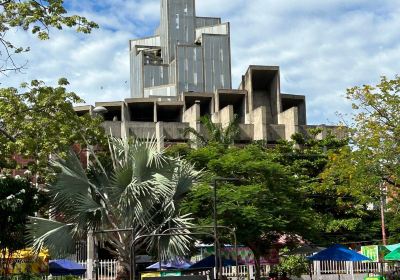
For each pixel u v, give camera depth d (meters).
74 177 24.25
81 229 24.16
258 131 62.62
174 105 69.81
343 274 36.41
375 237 42.19
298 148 49.59
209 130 44.03
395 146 26.88
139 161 24.20
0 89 23.23
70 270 31.53
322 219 37.66
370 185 27.34
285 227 26.75
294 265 34.56
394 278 29.72
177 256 23.44
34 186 24.34
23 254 25.61
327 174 28.53
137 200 23.73
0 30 19.44
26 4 19.25
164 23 153.12
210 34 138.50
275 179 28.23
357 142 27.73
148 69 144.62
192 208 24.86
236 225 25.08
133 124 60.91
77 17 19.72
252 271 34.38
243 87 73.88
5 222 22.83
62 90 24.05
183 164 25.73
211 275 21.70
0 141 22.39
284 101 74.31
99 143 26.61
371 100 27.45
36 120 23.34
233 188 26.08
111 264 33.16
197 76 135.25
